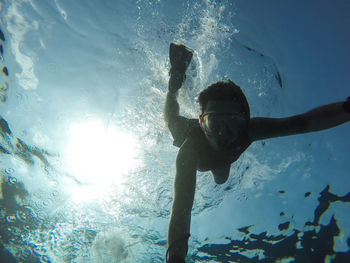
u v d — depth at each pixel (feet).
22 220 8.86
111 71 6.16
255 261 6.61
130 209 6.84
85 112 6.45
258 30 5.89
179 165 3.16
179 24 5.77
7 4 6.44
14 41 6.58
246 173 5.81
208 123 3.11
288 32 5.99
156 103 5.60
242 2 5.97
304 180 5.83
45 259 9.24
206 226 6.53
